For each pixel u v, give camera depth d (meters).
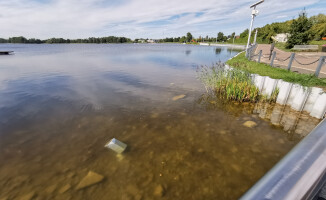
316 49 20.45
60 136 4.95
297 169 0.54
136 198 2.96
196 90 9.05
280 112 6.14
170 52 41.03
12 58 28.17
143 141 4.62
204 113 6.28
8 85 10.55
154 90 9.20
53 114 6.41
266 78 7.09
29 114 6.43
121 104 7.25
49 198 3.00
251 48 15.42
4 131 5.27
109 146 4.32
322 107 5.36
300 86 5.98
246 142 4.51
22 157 4.08
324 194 0.76
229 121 5.65
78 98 8.06
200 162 3.79
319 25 36.78
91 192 3.09
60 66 18.56
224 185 3.20
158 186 3.19
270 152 4.12
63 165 3.78
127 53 38.34
